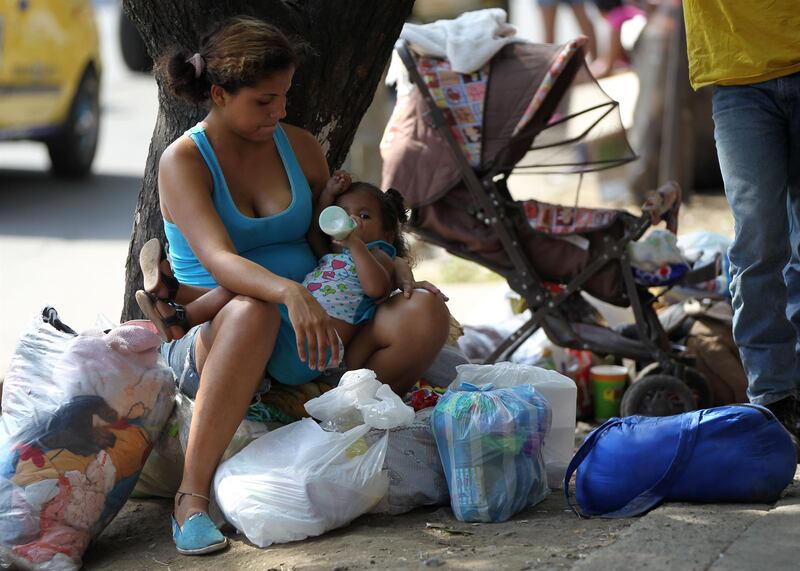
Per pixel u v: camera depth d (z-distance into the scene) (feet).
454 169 34.81
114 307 53.93
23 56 73.51
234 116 26.09
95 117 86.53
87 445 24.99
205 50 25.96
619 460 25.20
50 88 78.18
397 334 27.37
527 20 123.54
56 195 81.61
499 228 34.94
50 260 63.72
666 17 67.05
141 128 108.88
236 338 24.86
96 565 24.84
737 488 24.66
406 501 26.40
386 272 27.55
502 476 25.52
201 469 25.05
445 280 57.88
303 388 27.91
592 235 34.73
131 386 25.85
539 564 21.85
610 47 89.20
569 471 25.84
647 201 34.50
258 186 27.48
